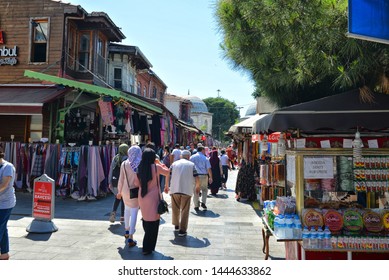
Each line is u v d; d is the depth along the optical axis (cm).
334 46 507
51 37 1392
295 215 462
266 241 548
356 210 448
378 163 452
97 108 1490
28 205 956
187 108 4538
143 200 564
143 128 1498
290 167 529
